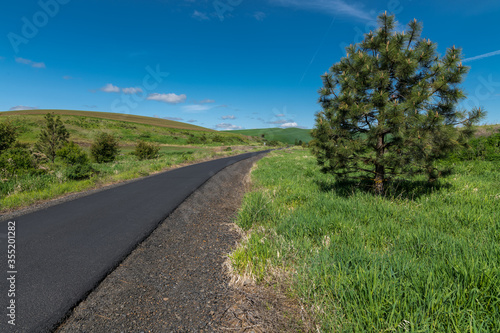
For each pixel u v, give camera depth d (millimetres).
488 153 10156
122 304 2461
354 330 1889
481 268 2189
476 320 1723
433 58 5348
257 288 2686
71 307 2373
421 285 2113
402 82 5453
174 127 120812
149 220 5184
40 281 2818
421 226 3693
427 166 5094
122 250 3693
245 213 5062
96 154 22797
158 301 2518
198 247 3928
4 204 6430
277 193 7051
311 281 2521
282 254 3213
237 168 16516
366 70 5223
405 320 1745
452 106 4941
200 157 26438
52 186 8930
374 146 5543
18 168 11297
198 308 2400
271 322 2152
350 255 2791
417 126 4574
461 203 4676
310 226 3906
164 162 19031
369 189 6211
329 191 6590
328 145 5387
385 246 3295
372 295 2076
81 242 3994
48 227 4703
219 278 2955
